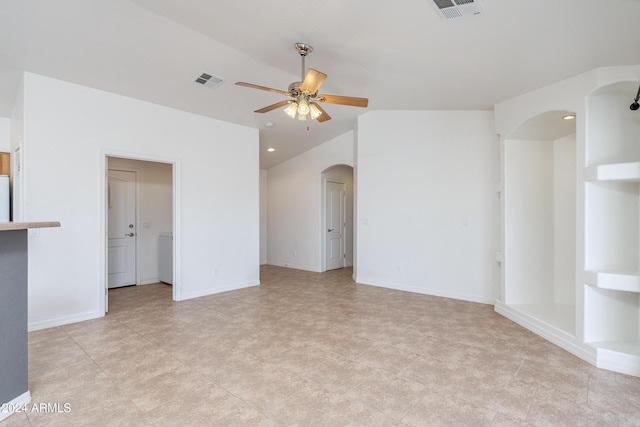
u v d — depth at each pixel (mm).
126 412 2043
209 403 2141
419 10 2283
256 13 2547
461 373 2543
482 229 4543
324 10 2428
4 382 2000
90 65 3328
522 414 2031
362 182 5598
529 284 3945
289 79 3852
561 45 2514
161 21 2752
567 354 2889
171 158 4426
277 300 4602
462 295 4684
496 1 2074
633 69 2666
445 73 3367
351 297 4773
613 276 2611
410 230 5125
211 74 3693
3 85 3539
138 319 3770
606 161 2846
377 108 5082
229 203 5113
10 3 2463
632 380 2443
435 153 4914
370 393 2266
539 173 3938
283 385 2365
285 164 7414
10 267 2045
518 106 3660
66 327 3486
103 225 3836
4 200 3535
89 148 3723
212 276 4926
